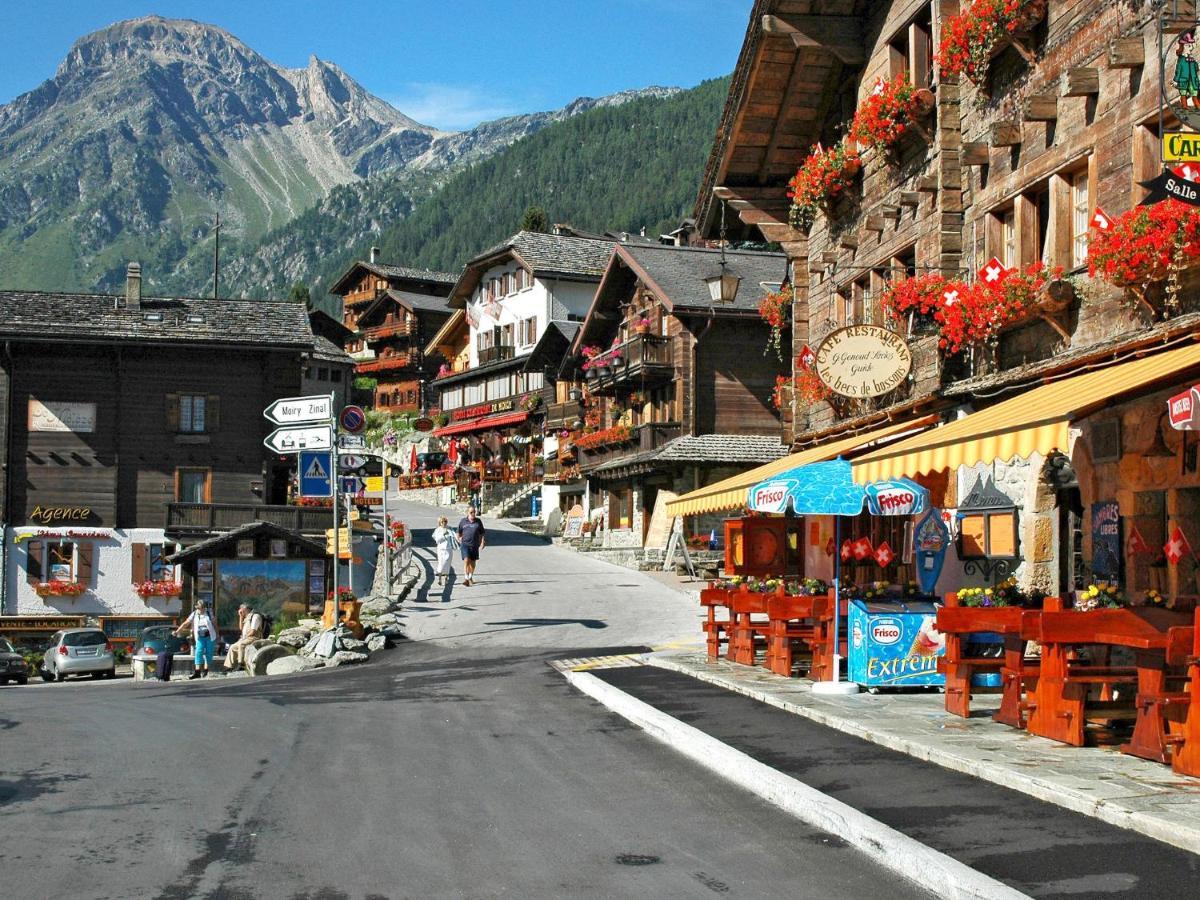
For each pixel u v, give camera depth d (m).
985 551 18.22
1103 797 7.91
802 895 6.59
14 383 47.81
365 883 6.90
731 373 47.22
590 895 6.65
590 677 16.69
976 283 17.31
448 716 13.82
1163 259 12.91
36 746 11.99
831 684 14.05
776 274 49.62
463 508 70.62
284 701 16.09
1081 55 15.46
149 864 7.32
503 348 76.69
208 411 49.38
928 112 19.77
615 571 40.38
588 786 9.55
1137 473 14.21
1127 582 14.43
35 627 46.47
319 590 37.72
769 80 24.55
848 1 22.89
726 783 9.58
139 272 51.22
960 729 11.09
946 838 7.36
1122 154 14.43
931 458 12.42
